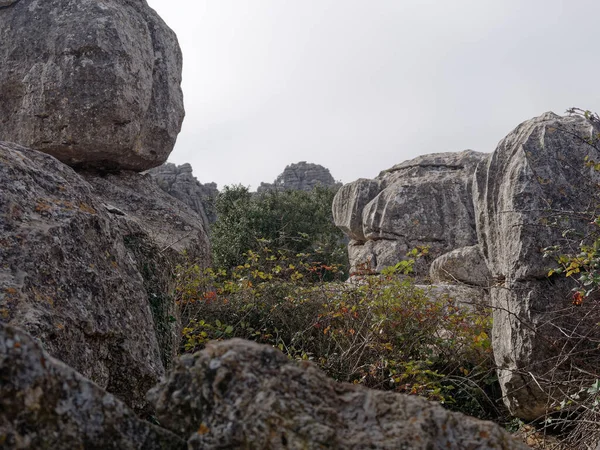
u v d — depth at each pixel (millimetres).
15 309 3527
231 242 24391
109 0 9219
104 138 8688
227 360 2184
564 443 4871
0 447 1886
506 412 6145
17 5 9062
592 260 4691
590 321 4961
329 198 31031
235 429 2064
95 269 4172
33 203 4125
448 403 6301
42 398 1992
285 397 2125
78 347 3809
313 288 7617
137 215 8938
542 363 5070
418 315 6957
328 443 2041
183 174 47312
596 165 5047
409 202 13148
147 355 4402
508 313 5312
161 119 9445
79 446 2008
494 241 5875
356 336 6438
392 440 2096
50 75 8609
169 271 5633
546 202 5320
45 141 8609
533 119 5980
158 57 9641
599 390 4391
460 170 13781
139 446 2107
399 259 12766
